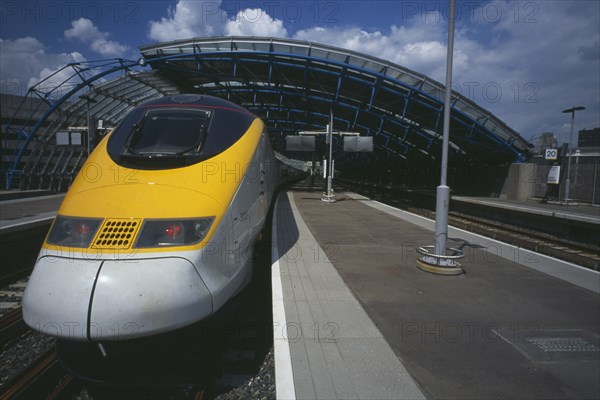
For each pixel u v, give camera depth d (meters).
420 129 32.16
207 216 4.37
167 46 26.28
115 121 30.73
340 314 4.84
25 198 21.42
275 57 27.23
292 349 3.91
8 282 8.28
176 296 3.72
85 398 4.12
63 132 21.75
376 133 39.31
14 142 49.34
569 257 8.73
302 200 21.89
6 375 4.59
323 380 3.36
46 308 3.55
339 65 26.19
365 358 3.75
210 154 5.15
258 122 6.99
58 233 4.11
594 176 20.64
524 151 27.20
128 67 25.06
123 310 3.51
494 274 6.73
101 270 3.66
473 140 29.41
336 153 64.12
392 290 5.79
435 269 6.64
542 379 3.43
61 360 4.38
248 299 6.75
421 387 3.28
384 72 26.05
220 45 26.17
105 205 4.27
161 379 4.17
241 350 4.99
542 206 19.44
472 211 23.12
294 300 5.32
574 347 4.03
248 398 3.99
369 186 53.53
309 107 37.59
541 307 5.17
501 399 3.13
